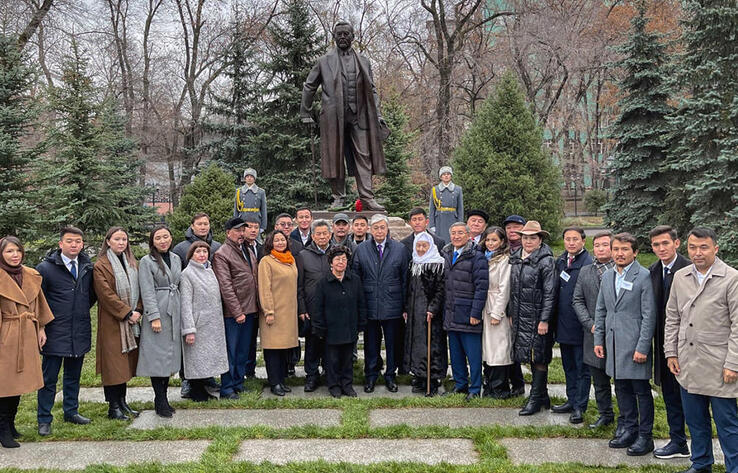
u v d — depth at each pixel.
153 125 28.19
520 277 5.67
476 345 6.03
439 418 5.53
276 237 6.39
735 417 4.13
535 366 5.61
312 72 9.56
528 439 5.00
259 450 4.80
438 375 6.21
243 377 6.37
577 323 5.45
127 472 4.32
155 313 5.46
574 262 5.54
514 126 16.03
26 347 4.84
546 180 16.12
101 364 5.46
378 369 6.73
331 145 9.54
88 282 5.43
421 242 6.35
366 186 9.67
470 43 25.86
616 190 15.58
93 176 13.99
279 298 6.26
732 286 4.08
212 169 15.92
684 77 12.62
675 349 4.39
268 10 26.42
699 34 12.23
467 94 27.77
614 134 15.50
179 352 5.71
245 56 20.55
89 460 4.65
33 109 11.59
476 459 4.60
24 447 4.92
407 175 19.64
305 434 5.08
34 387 4.86
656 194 15.08
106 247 5.56
